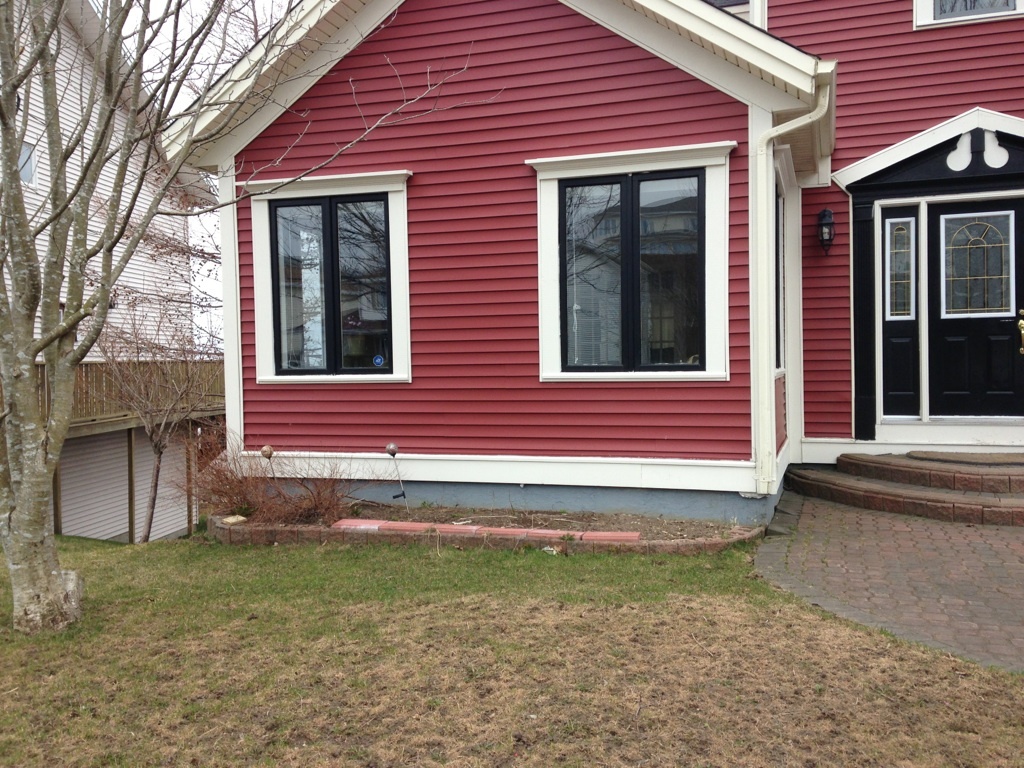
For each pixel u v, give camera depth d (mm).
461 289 7402
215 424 12445
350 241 7770
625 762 3109
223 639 4555
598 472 7043
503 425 7312
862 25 8375
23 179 12383
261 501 7203
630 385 6961
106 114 4848
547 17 7090
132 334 13648
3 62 4652
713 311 6695
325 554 6328
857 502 7430
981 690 3609
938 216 8227
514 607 4859
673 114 6770
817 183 8516
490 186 7301
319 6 7266
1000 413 8055
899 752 3123
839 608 4699
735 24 6289
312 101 7746
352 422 7746
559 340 7141
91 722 3611
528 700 3637
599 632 4406
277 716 3592
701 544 5941
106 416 14961
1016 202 7973
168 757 3285
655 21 6754
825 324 8547
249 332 8016
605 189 7047
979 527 6555
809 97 6270
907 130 8273
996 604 4727
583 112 7020
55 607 4820
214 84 5977
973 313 8125
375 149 7605
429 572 5688
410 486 7602
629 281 6934
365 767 3145
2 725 3602
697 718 3424
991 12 8102
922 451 8055
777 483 7008
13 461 4852
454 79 7371
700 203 6719
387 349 7691
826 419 8570
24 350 4789
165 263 16781
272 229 7898
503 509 7305
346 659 4184
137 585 5715
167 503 18234
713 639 4254
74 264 5023
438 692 3754
